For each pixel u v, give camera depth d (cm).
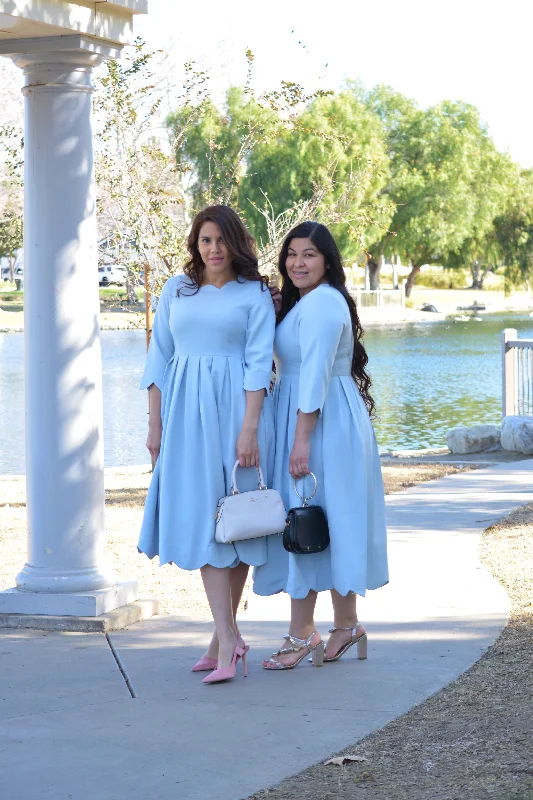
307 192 3856
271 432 456
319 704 417
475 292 8025
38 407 532
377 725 393
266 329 446
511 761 350
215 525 439
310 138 3822
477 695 421
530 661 460
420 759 358
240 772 352
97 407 543
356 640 473
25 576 540
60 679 452
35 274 531
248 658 483
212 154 1463
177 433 447
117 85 1167
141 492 1050
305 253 454
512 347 1408
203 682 443
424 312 5956
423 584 614
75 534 538
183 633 523
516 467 1150
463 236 5750
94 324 541
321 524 436
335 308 441
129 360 3023
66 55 521
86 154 534
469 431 1327
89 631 523
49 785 344
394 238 5647
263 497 437
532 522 812
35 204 530
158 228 1195
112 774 352
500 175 5947
